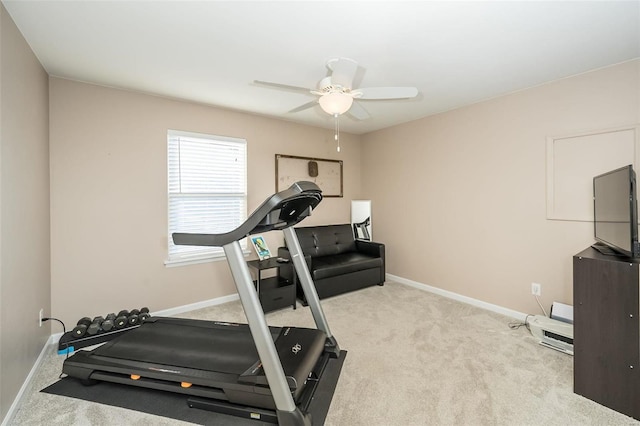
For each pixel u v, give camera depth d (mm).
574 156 2486
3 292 1542
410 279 4027
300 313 3088
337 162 4531
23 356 1805
